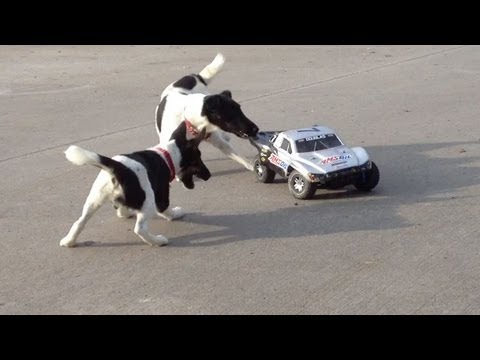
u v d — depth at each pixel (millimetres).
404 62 17547
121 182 7379
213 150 11148
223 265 7242
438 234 7785
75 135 12047
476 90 14523
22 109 13844
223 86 15320
